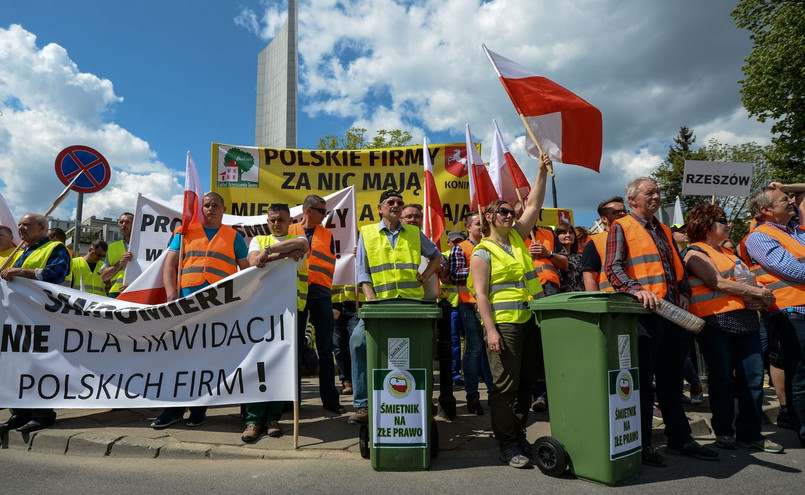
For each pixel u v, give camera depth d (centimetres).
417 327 370
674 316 353
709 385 428
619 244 397
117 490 333
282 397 431
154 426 460
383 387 368
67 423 483
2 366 469
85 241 4628
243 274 456
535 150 485
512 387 378
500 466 376
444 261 507
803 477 349
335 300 655
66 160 765
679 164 4141
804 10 1942
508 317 379
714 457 384
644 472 360
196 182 526
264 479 351
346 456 399
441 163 787
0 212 672
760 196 466
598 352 332
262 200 770
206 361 455
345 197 677
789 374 461
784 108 2067
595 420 334
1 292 481
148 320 468
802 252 434
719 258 436
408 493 322
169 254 501
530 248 543
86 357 472
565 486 332
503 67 506
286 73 9688
